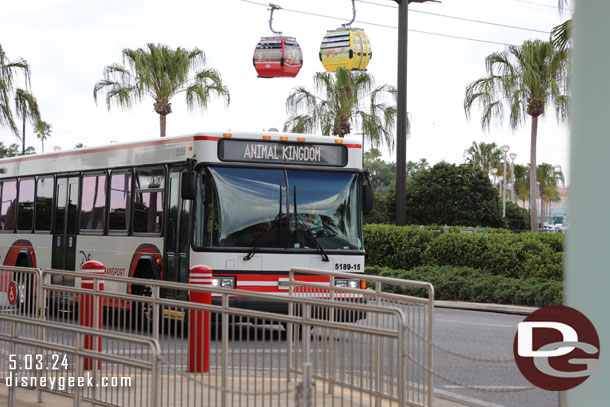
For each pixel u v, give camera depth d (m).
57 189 20.08
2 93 23.25
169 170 16.30
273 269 15.66
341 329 8.27
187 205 15.63
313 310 9.91
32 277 11.60
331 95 45.03
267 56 34.56
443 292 25.11
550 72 35.50
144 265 16.86
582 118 5.80
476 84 36.84
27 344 8.79
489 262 26.27
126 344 8.77
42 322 8.53
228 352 9.05
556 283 23.05
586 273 5.80
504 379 12.01
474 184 51.66
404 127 30.52
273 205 15.84
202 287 9.22
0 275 12.20
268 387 8.51
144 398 7.98
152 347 7.09
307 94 45.66
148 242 16.64
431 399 8.80
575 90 5.84
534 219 39.19
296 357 8.56
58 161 20.14
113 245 17.70
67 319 11.09
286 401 7.57
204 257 15.35
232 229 15.55
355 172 16.48
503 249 25.94
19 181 21.95
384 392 8.01
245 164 15.79
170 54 45.12
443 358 13.96
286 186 15.95
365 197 16.41
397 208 30.45
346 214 16.30
